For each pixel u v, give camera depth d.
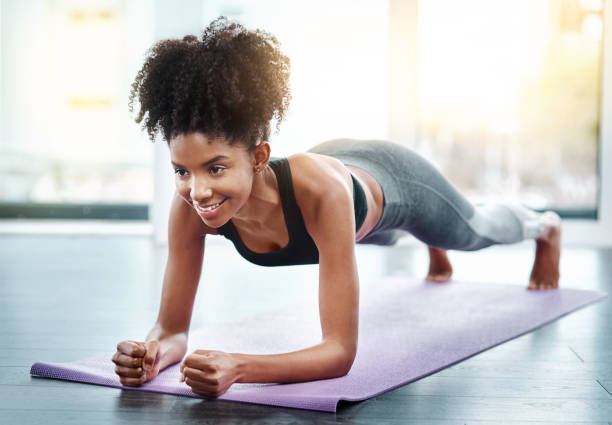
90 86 4.96
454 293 2.46
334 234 1.36
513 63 4.21
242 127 1.18
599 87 4.12
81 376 1.40
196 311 2.20
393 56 4.10
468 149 4.29
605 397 1.33
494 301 2.30
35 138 4.98
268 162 1.37
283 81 1.26
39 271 3.01
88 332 1.86
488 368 1.53
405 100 4.12
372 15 4.27
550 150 4.23
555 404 1.28
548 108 4.21
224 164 1.17
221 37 1.20
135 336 1.82
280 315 2.08
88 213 5.01
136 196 5.03
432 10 4.20
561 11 4.14
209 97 1.14
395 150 1.87
